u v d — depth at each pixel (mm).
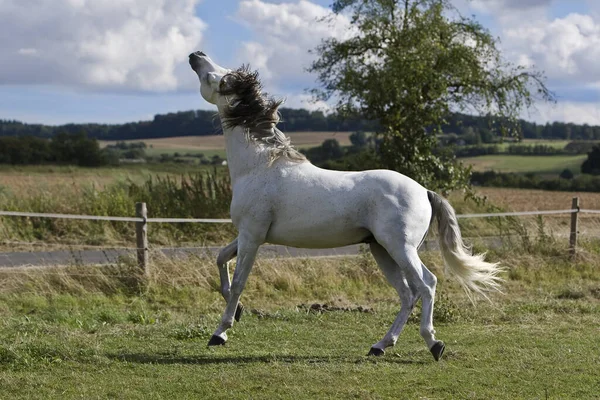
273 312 10742
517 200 34344
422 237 7770
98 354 7691
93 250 16156
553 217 23625
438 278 13664
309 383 6621
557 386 6590
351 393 6301
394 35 23078
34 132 98312
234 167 8227
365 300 12398
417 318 10125
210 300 12039
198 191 19594
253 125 8164
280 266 13383
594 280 14562
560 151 77812
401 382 6680
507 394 6332
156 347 8289
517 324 9930
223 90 8281
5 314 10625
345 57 23688
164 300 11922
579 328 9484
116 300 11789
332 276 13414
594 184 49188
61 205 18453
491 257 15281
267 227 7984
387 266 8141
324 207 7727
